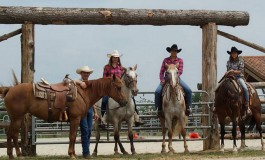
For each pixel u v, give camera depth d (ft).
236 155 52.37
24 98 48.96
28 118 56.80
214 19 61.36
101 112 55.77
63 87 49.80
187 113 55.93
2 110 58.49
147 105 59.11
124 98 51.47
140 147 71.10
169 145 54.90
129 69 54.24
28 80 57.41
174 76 53.57
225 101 54.75
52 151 65.46
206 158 50.01
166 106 54.75
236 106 54.08
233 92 54.19
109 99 54.90
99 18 59.06
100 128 56.75
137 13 59.72
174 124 56.08
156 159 49.80
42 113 49.16
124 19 59.52
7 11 57.16
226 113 55.36
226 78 55.62
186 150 55.57
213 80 61.31
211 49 61.41
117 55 54.85
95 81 51.16
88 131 52.54
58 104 49.14
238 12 61.93
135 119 56.29
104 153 61.16
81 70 53.06
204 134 61.26
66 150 67.21
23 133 56.70
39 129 57.00
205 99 61.21
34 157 53.42
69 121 50.14
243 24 62.54
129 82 53.93
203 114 60.54
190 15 60.80
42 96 49.01
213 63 61.46
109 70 55.01
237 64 56.13
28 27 57.67
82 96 50.26
